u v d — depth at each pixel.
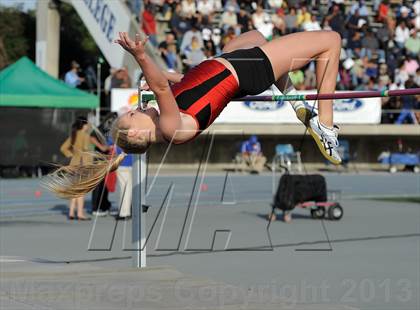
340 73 25.50
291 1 27.44
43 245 11.40
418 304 7.46
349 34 26.81
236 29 25.88
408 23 28.08
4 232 12.91
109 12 25.19
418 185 22.73
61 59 36.97
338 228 13.33
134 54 5.25
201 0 26.72
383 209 16.52
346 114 25.25
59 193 6.32
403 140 28.11
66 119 22.94
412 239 12.02
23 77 22.75
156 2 26.50
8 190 20.70
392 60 26.91
